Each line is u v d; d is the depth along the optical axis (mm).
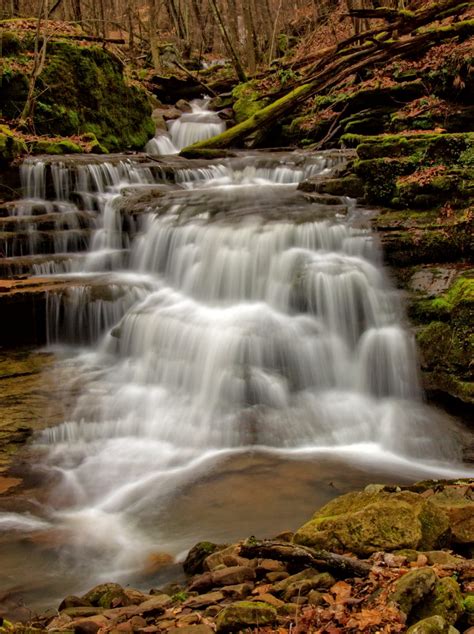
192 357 8867
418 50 16391
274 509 6164
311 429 8000
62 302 10125
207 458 7445
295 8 34656
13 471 7141
